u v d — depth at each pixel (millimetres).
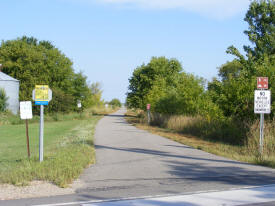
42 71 48812
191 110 25672
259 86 11781
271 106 14766
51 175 7793
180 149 13922
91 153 12055
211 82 24828
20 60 48469
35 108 45281
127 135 20203
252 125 14203
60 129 25734
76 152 11820
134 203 5867
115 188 7094
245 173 8766
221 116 18016
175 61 56000
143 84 55344
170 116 28938
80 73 53938
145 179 8023
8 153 12961
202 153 12750
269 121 14125
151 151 13180
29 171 8172
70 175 7949
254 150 12359
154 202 5922
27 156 11227
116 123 34625
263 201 5949
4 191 6750
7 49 50188
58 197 6332
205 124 20406
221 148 13984
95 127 27500
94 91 79812
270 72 15797
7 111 38625
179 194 6512
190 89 25562
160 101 32156
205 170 9219
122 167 9656
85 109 55156
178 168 9516
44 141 17406
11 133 22703
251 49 24938
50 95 9742
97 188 7078
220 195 6406
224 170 9211
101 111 81375
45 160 9914
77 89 53031
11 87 43312
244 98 16562
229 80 18297
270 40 23344
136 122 37688
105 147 14352
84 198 6250
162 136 19984
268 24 25000
